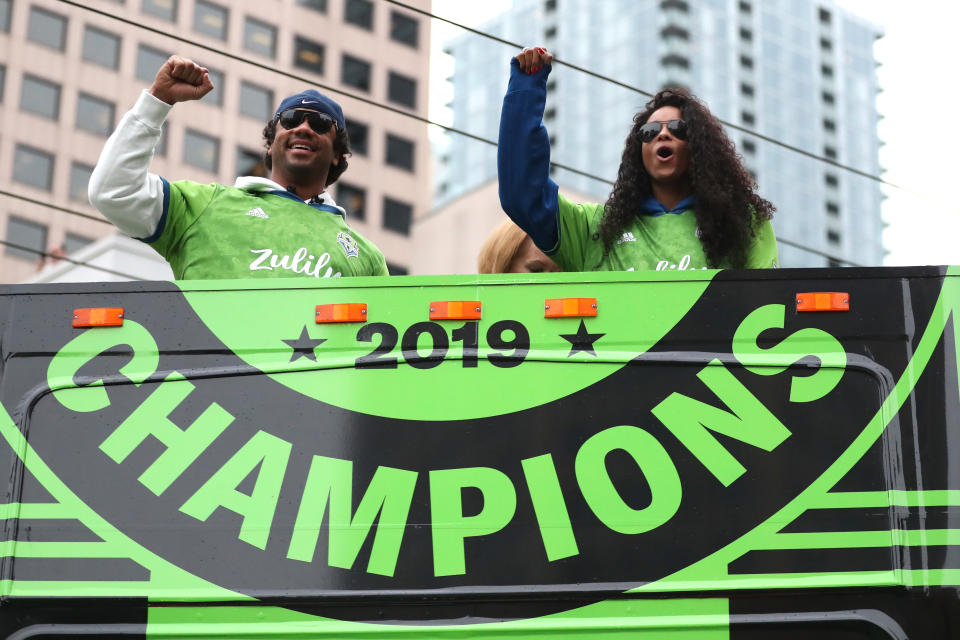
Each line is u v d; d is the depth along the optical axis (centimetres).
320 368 430
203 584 409
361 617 402
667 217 541
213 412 429
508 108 518
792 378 418
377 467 418
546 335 429
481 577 403
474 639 397
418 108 7588
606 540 404
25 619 411
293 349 434
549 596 399
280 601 405
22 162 6431
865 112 12269
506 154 516
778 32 12000
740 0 11888
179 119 6656
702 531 404
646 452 413
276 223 538
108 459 427
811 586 395
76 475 425
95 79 6706
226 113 6831
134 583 411
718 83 11375
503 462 414
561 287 434
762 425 414
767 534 402
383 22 7588
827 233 11444
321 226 547
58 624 409
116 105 6738
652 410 417
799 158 11588
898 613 393
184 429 429
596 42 11731
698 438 414
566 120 11506
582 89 11588
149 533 416
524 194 514
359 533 411
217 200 539
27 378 439
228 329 438
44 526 420
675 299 429
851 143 12006
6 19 6525
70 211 1214
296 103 579
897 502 402
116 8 6806
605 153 11225
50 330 443
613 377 422
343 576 407
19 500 422
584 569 402
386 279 439
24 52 6550
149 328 441
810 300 425
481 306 433
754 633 393
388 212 7325
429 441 419
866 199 11825
